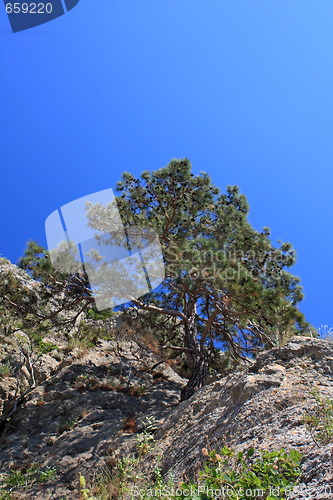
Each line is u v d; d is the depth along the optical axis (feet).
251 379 18.21
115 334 52.60
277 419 13.53
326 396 13.67
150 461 20.38
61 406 38.99
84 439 31.73
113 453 28.09
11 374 43.47
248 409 15.80
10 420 37.65
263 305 27.89
